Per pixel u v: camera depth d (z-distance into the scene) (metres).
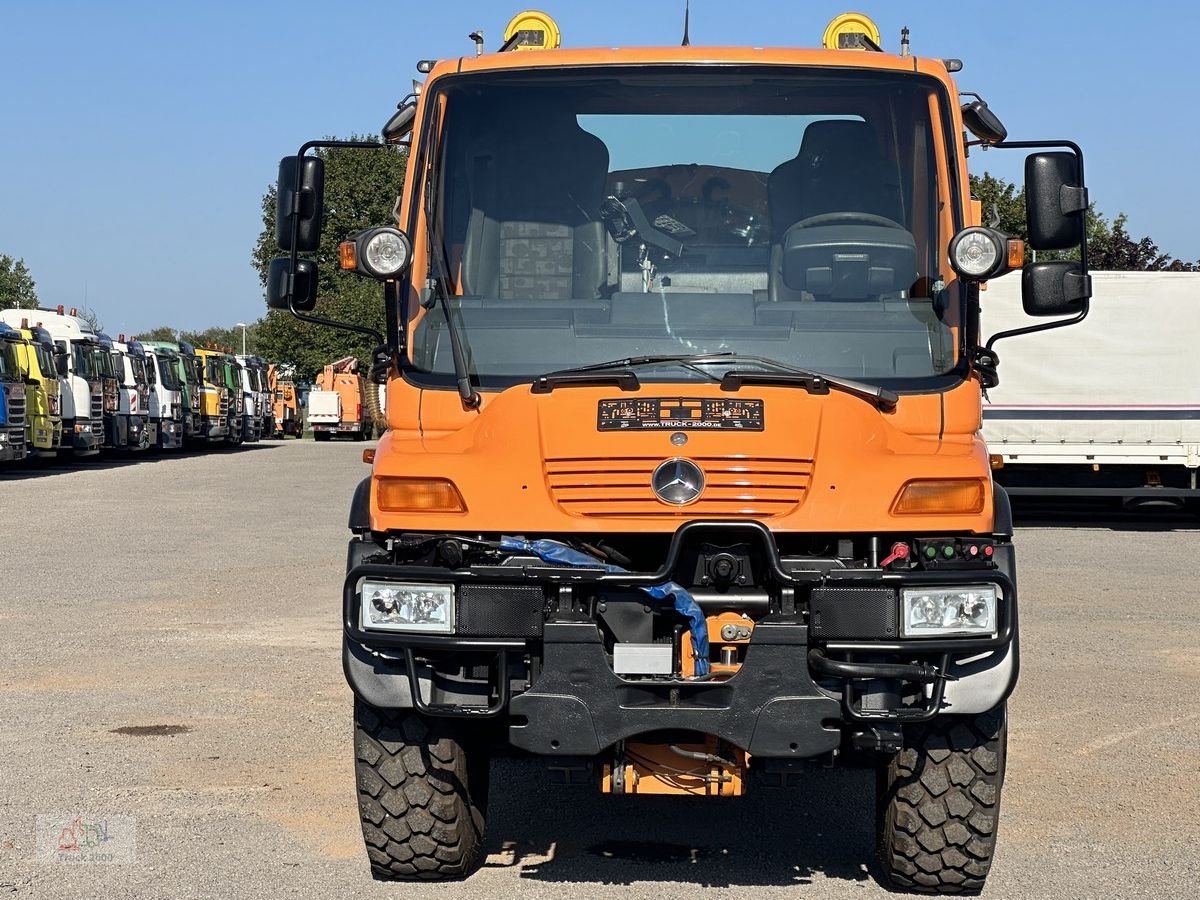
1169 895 5.77
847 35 6.91
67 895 5.66
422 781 5.70
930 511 5.34
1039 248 5.92
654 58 6.38
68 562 16.58
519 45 6.94
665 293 6.14
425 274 6.15
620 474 5.36
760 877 5.98
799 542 5.42
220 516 22.58
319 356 77.62
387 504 5.43
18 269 100.94
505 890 5.79
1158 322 21.78
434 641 5.20
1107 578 15.97
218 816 6.78
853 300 6.06
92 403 39.00
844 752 6.13
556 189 6.29
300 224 6.13
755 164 6.30
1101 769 7.83
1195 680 10.27
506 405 5.46
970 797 5.55
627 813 6.97
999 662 5.27
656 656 5.13
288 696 9.44
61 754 7.89
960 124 6.30
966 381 5.86
